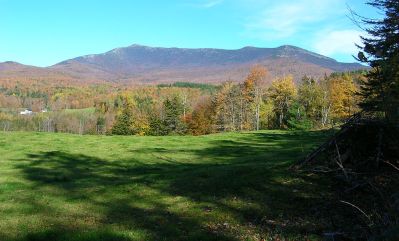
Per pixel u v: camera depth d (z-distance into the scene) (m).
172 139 33.56
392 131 12.91
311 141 29.89
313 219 10.79
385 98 11.60
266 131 41.91
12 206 13.18
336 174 13.41
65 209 12.84
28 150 26.52
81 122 142.25
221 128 94.44
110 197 14.31
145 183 16.12
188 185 15.18
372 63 11.41
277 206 12.11
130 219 11.58
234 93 93.94
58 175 19.09
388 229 8.09
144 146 29.25
